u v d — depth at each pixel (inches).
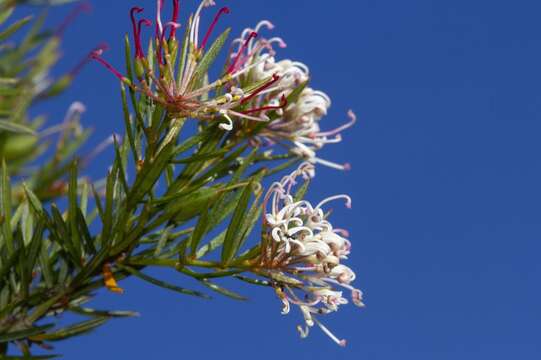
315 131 22.0
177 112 20.5
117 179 21.2
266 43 21.2
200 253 20.8
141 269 21.2
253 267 20.4
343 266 20.4
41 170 25.0
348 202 20.8
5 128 21.3
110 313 21.3
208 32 20.4
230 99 20.4
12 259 21.0
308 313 20.5
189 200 20.9
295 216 20.5
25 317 21.1
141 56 20.3
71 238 21.1
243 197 20.2
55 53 24.7
